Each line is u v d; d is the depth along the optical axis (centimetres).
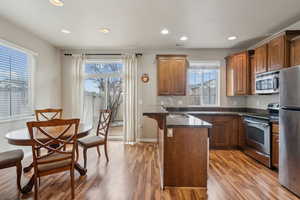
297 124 221
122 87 491
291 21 306
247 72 405
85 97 500
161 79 448
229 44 439
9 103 327
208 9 262
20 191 227
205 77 488
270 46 328
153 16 286
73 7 257
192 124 235
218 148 420
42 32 359
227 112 438
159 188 240
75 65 478
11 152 236
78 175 279
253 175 281
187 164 238
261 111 411
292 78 228
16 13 278
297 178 221
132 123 477
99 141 321
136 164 324
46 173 203
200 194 226
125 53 481
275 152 292
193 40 406
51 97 447
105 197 218
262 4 248
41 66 407
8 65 324
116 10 266
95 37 388
